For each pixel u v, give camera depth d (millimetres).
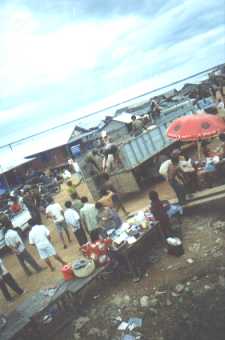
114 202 11977
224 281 7164
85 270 8273
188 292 7238
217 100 25984
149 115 20031
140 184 15188
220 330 5988
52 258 11891
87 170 15297
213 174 11422
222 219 9742
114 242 8688
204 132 9969
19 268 12570
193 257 8422
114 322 7238
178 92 38688
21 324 7277
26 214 17219
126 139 16516
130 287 8227
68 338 7281
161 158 15047
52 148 32469
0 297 10359
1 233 15211
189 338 6078
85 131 35906
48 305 7543
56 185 24953
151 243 9641
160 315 6914
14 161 32812
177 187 10562
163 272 8281
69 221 10734
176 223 10289
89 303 8266
